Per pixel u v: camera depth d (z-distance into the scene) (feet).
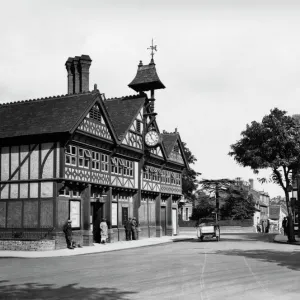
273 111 107.96
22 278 42.50
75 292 34.47
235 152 111.86
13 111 91.91
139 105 112.57
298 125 106.42
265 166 104.94
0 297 32.65
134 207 111.65
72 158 83.35
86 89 100.83
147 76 117.39
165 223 134.10
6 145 83.92
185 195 211.20
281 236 132.57
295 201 132.46
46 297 32.58
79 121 81.71
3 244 79.15
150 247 88.58
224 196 216.13
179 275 43.50
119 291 34.71
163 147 126.21
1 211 82.84
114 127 105.19
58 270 48.93
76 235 85.05
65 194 82.28
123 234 105.19
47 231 78.95
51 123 82.38
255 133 107.24
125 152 105.50
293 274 43.80
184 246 88.17
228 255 65.36
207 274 44.09
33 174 81.25
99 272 46.62
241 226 196.65
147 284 38.04
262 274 43.86
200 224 109.19
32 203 80.69
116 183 101.45
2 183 83.46
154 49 119.55
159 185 127.34
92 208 97.30
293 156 104.99
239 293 33.65
